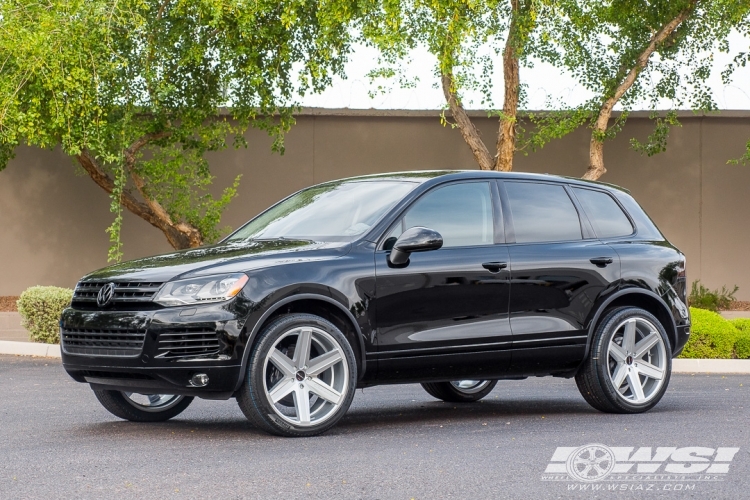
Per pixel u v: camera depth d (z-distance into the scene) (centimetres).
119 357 647
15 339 1488
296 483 517
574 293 776
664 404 873
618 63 1716
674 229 2061
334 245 696
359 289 682
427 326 707
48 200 2012
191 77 1661
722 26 1645
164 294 643
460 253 728
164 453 607
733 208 2062
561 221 797
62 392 945
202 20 1564
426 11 1555
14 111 1436
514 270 746
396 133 2048
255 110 1714
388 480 525
